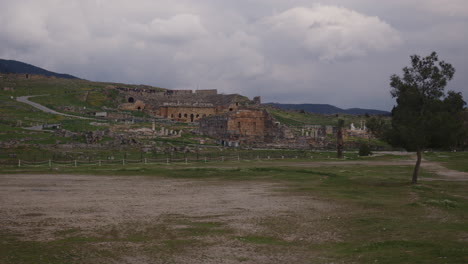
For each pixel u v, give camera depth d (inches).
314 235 812.6
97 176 2100.1
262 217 1001.5
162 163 2952.8
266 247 724.7
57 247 713.0
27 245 724.0
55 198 1309.1
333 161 3240.7
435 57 1720.0
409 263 592.7
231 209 1118.4
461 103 1711.4
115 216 1010.7
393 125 1755.7
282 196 1375.5
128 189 1581.0
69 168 2484.0
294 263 628.4
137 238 787.4
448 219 952.9
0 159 2842.0
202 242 759.7
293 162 3112.7
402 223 908.0
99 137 3870.6
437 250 660.7
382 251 672.4
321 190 1531.7
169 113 6850.4
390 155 3959.2
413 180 1720.0
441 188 1578.5
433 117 1612.9
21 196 1342.3
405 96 1715.1
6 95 7283.5
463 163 2945.4
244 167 2534.5
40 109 6136.8
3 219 953.5
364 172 2187.5
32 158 2928.2
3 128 4138.8
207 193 1469.0
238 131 4945.9
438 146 1691.7
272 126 5083.7
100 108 7096.5
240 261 641.6
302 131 5196.9
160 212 1071.6
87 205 1174.3
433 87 1710.1
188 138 4677.7
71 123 4938.5
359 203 1208.8
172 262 635.5
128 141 3865.7
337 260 636.1
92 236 799.7
